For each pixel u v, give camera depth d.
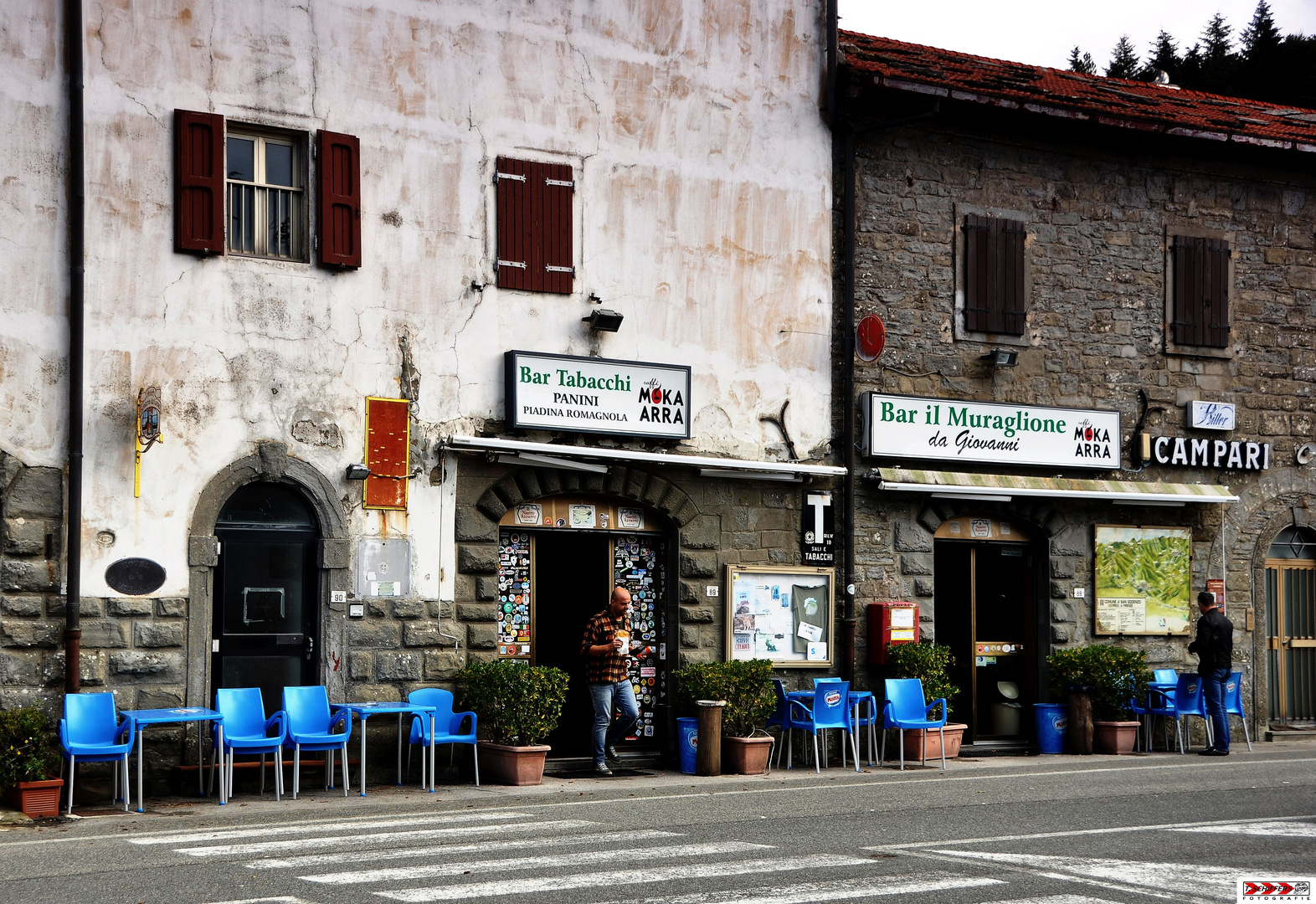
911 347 16.41
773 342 15.73
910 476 16.17
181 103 12.98
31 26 12.45
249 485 13.16
